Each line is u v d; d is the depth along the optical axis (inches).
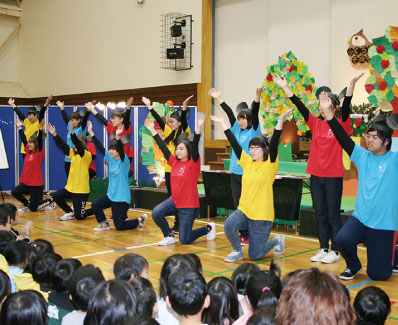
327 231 190.1
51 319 98.7
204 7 441.7
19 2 657.6
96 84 555.8
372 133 154.9
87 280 87.3
